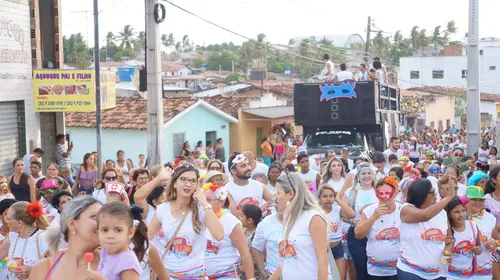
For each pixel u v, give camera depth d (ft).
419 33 375.45
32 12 63.87
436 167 45.68
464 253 28.19
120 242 15.60
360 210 30.78
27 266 23.79
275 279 22.61
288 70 296.51
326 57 80.43
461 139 122.83
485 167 65.82
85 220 15.94
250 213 29.25
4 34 58.90
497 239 30.37
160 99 52.85
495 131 112.88
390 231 28.76
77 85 63.57
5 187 37.76
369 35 153.79
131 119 98.73
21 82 61.62
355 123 74.74
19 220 24.21
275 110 120.88
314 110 75.72
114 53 428.56
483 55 271.90
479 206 28.66
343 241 33.73
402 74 273.33
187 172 22.61
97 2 56.24
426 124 204.33
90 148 98.94
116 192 24.67
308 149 74.02
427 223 26.21
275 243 26.78
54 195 31.04
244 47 388.78
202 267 23.02
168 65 358.23
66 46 332.60
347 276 35.60
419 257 26.27
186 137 102.58
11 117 61.31
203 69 361.10
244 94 150.20
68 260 16.19
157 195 28.04
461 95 242.17
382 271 29.17
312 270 20.88
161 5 52.34
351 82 74.64
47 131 70.13
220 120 112.68
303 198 21.07
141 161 71.56
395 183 28.12
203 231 22.90
